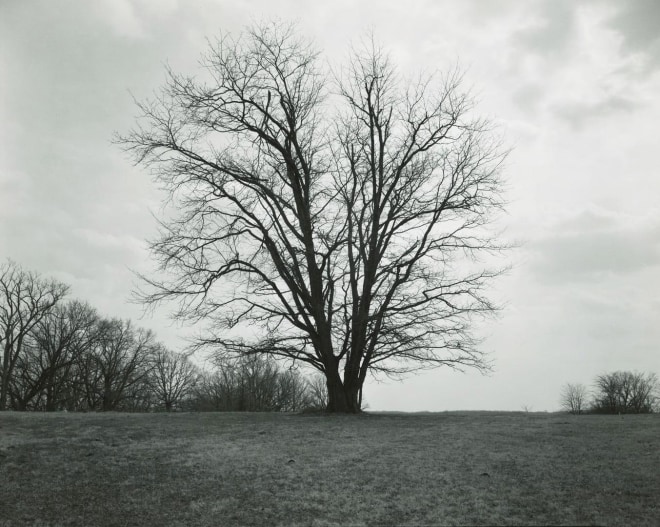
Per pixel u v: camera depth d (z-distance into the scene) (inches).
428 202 1003.9
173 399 3184.1
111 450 589.0
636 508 372.8
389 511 397.7
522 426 776.9
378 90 1048.2
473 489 435.2
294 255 965.2
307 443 637.3
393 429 750.5
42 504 422.3
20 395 2504.9
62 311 2625.5
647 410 2447.1
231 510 410.0
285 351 976.9
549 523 355.6
